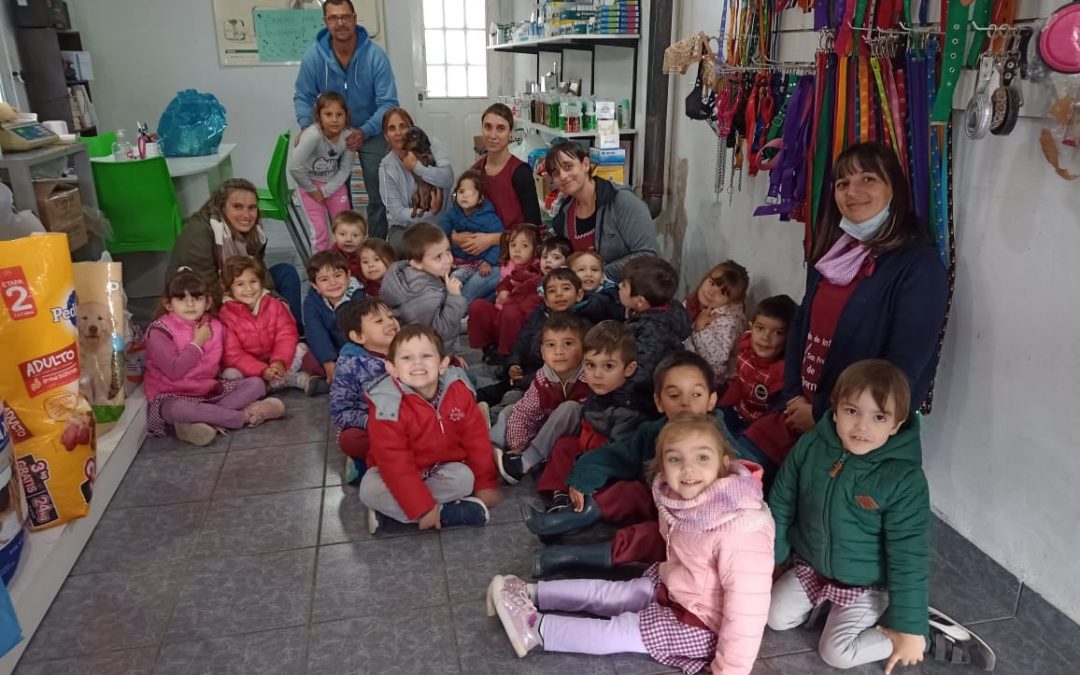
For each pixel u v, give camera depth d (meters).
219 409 2.62
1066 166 1.46
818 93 1.95
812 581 1.67
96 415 2.34
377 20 6.03
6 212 2.38
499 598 1.63
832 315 1.83
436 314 2.87
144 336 2.89
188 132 4.73
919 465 1.52
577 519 1.94
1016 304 1.62
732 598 1.47
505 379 2.87
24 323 1.79
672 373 1.89
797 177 2.15
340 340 3.02
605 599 1.67
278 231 5.70
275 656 1.62
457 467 2.10
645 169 3.44
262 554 1.97
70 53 5.04
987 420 1.73
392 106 4.07
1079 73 1.36
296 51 5.87
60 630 1.70
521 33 4.70
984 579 1.76
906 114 1.78
